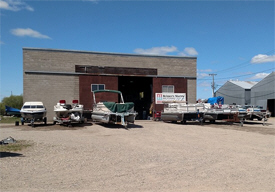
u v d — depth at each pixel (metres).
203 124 20.34
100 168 6.77
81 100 22.88
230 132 15.04
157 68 25.52
